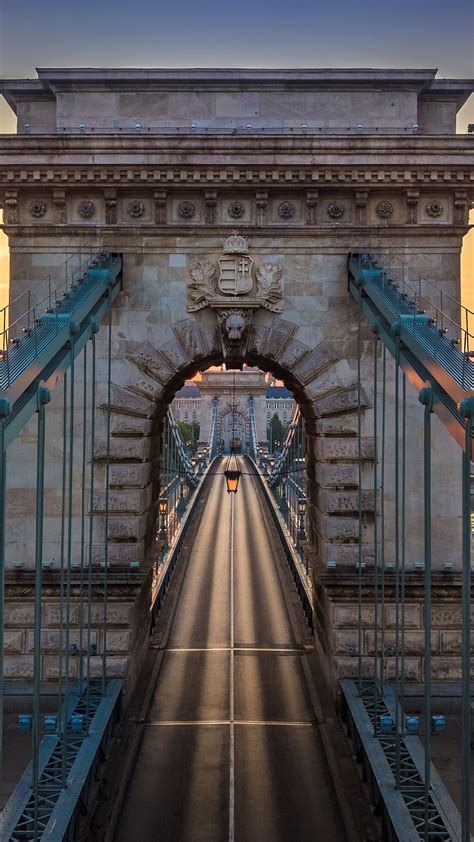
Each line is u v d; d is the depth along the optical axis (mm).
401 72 31469
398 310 22250
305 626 40719
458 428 14430
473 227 29375
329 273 29547
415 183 28953
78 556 29094
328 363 29281
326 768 24312
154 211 29609
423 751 21484
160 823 20859
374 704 23797
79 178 28922
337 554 28812
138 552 29000
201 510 86938
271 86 31609
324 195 29594
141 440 29375
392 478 29297
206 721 27922
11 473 29422
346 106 31688
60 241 29547
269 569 56125
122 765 23875
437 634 28672
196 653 36031
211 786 23047
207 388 173750
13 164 28594
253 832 20469
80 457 29516
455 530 29172
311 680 32281
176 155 28516
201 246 29578
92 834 19797
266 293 29312
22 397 16797
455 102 32594
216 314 29578
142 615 32812
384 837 19719
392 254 29438
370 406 29234
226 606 45156
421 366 18547
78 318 22391
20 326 29109
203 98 31656
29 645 28625
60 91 31656
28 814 18250
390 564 28891
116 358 29516
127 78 31297
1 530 13766
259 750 25562
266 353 29500
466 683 13219
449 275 29406
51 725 22438
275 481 80062
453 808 18484
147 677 32469
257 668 33875
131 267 29641
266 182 28938
